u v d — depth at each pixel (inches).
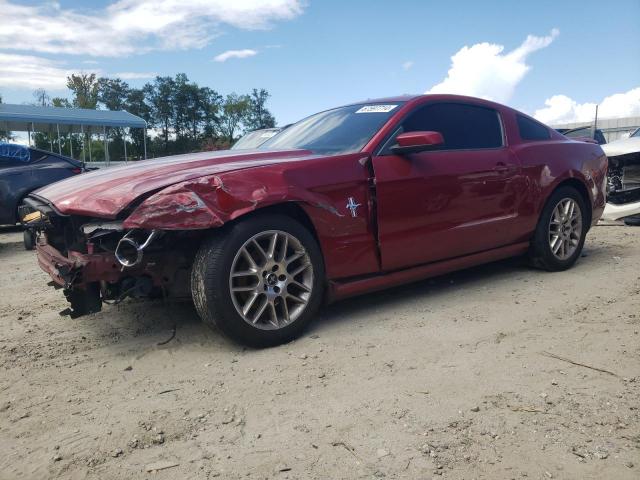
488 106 182.7
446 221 158.9
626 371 111.7
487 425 91.7
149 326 148.0
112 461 84.2
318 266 135.0
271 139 186.2
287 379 111.7
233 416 97.0
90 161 1015.6
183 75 2699.3
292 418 95.7
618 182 287.7
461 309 155.6
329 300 140.9
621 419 92.7
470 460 82.0
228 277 121.8
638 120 1067.9
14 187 332.8
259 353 126.4
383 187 143.8
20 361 126.5
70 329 148.9
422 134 141.1
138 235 118.1
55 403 104.5
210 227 118.0
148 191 117.5
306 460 83.0
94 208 119.2
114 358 126.7
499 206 173.3
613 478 77.2
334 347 128.6
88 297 121.5
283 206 132.7
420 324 143.3
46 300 183.8
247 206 121.9
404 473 79.3
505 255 183.3
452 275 196.2
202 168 130.5
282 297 130.0
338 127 164.1
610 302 159.3
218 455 85.0
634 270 198.5
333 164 138.4
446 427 91.4
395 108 161.0
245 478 79.0
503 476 78.2
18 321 159.2
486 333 135.6
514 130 185.6
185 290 130.3
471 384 107.2
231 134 2913.4
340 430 91.3
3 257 278.8
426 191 152.7
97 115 876.0
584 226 206.2
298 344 131.1
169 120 2753.4
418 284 184.5
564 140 203.3
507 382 107.8
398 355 122.7
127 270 119.2
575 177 197.0
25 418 99.0
